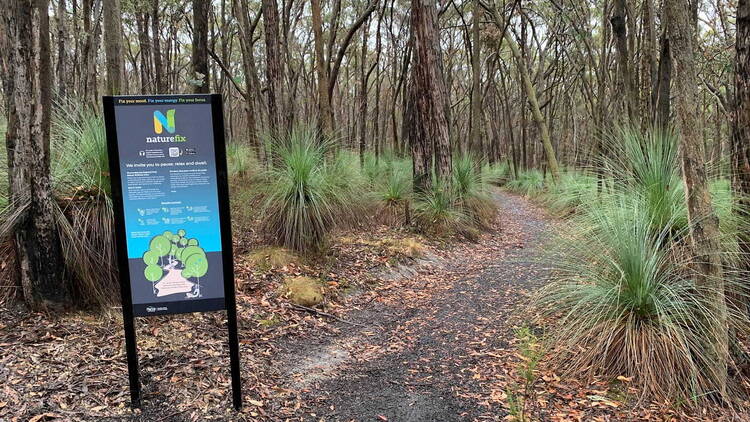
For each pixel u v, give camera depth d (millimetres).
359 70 28531
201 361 3631
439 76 8852
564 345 3764
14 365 3154
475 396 3369
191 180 2896
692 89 3080
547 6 16453
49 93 3738
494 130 29031
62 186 4242
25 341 3451
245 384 3422
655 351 3324
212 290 2975
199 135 2879
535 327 4422
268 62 8336
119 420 2865
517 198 17734
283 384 3559
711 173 4043
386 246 7223
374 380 3674
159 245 2895
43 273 3795
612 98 11898
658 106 6965
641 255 3514
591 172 5707
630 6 8812
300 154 6305
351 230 7703
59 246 3861
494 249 8453
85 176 4344
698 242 3211
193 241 2930
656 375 3271
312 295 5180
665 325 3285
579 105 25766
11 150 3926
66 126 4613
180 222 2906
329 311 5109
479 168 11445
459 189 9578
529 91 15281
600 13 15664
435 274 6789
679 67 3086
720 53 10734
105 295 4113
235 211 6844
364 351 4234
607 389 3303
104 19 6234
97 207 4199
